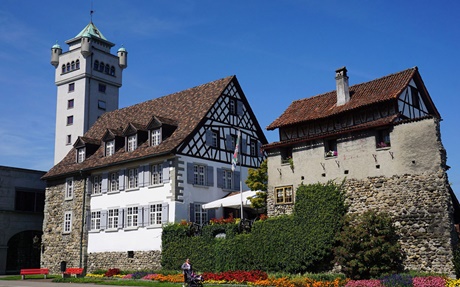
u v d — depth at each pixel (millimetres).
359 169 22453
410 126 21125
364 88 25156
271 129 26609
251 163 34781
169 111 34906
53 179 37656
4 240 38562
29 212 40531
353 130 22750
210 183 31156
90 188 34688
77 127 46375
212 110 32156
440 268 19422
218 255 25547
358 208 22156
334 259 21844
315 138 24156
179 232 27625
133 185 31828
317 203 22969
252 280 21391
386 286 17859
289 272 22859
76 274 31172
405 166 21016
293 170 24953
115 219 32281
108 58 49062
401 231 20703
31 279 31562
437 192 19953
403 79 23844
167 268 27844
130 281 25156
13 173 40031
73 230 34781
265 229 24172
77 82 47406
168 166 29500
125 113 39500
